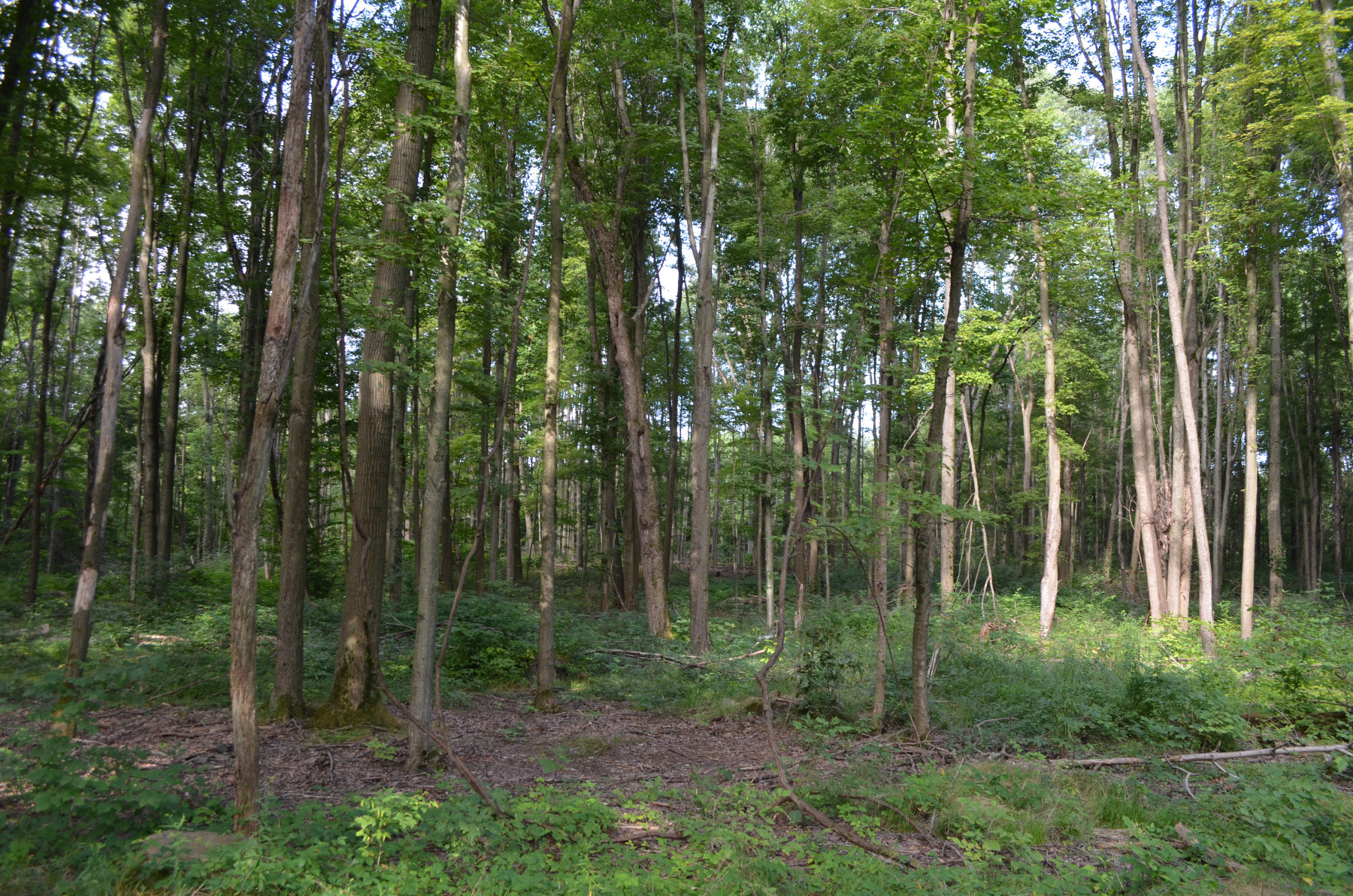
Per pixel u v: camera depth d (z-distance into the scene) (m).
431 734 6.22
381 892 4.09
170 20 13.64
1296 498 33.31
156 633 12.96
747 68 17.66
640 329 19.47
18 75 10.29
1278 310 18.86
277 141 15.25
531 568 34.59
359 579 9.03
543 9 9.52
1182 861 5.18
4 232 10.48
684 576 32.19
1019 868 4.91
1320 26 12.50
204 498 31.30
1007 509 31.47
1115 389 31.67
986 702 10.16
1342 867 4.65
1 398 27.27
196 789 5.42
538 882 4.27
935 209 9.09
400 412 17.95
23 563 20.41
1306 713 9.35
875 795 6.32
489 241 8.52
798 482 10.49
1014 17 8.99
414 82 7.84
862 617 15.69
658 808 6.26
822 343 18.59
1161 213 15.93
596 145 18.45
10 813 4.96
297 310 4.98
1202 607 15.17
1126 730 8.84
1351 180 12.36
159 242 15.41
